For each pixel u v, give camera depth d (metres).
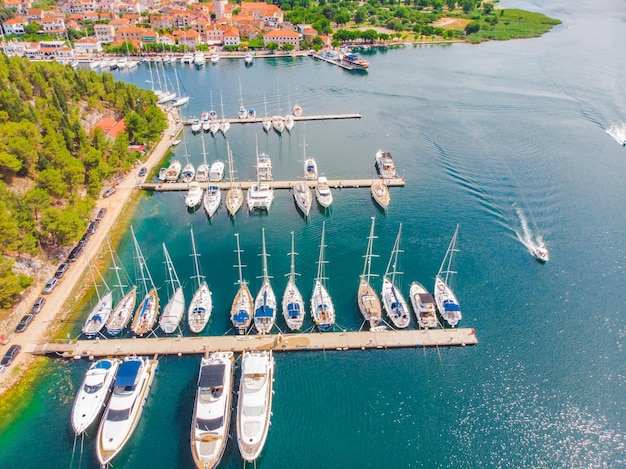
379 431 73.12
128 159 152.25
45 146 131.12
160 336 87.94
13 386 78.38
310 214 130.50
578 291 99.88
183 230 123.44
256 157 165.12
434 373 81.94
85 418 71.00
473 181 145.62
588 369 82.81
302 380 80.31
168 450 69.50
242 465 68.06
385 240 117.56
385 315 93.56
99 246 115.00
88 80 190.00
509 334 89.50
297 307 91.06
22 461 68.31
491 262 108.69
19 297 94.00
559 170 150.62
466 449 70.94
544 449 70.81
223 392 73.19
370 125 194.25
